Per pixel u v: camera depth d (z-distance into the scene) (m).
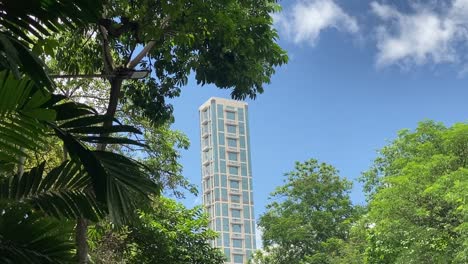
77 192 3.87
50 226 3.65
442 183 16.08
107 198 3.17
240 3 9.24
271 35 9.54
